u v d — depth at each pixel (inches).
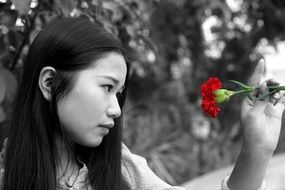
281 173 98.2
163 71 151.1
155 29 136.8
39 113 44.5
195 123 159.8
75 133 42.9
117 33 69.7
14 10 59.7
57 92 42.8
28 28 61.2
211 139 161.3
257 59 139.4
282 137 182.2
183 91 157.2
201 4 126.5
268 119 44.9
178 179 150.4
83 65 42.1
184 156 154.6
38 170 44.1
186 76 155.8
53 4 61.6
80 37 42.9
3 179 45.4
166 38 144.2
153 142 148.3
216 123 158.9
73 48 42.5
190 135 160.1
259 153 43.9
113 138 47.0
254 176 44.3
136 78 143.7
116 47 43.1
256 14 125.8
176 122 157.6
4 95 56.6
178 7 138.3
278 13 122.7
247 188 44.6
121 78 43.1
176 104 159.2
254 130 43.8
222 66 146.3
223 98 44.3
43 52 43.9
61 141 45.1
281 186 94.0
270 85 45.5
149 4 98.9
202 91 44.8
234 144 161.9
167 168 149.1
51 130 44.8
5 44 63.2
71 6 60.6
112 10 68.8
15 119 45.7
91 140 42.7
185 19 140.3
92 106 42.1
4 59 63.2
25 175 44.6
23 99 45.3
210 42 148.1
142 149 145.5
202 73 153.6
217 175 97.3
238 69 143.7
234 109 147.6
